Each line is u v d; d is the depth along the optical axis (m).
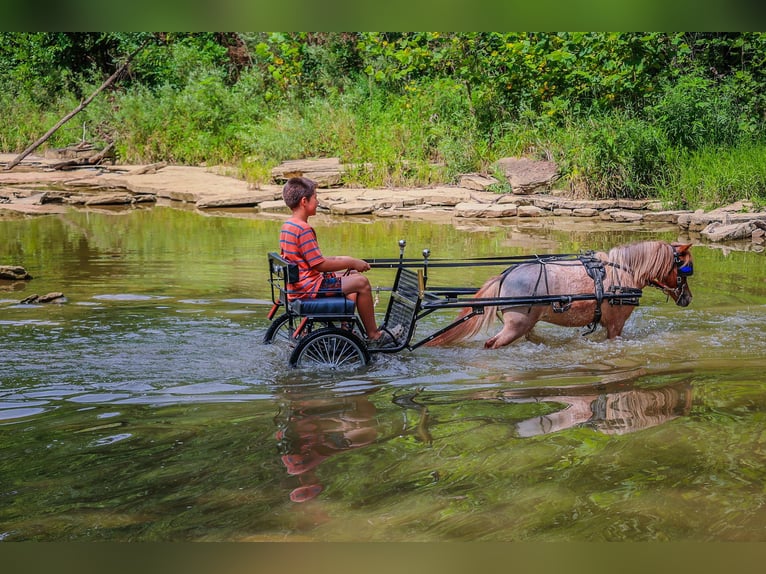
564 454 4.59
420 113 21.77
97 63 32.81
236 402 5.64
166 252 11.98
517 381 6.18
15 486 4.23
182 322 7.87
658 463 4.45
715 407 5.42
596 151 17.23
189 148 24.42
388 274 10.34
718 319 8.20
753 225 13.49
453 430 5.02
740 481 4.20
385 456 4.60
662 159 17.31
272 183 20.02
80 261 11.25
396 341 6.97
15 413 5.39
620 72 19.03
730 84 19.42
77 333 7.44
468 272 10.25
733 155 16.41
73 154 25.41
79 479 4.31
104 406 5.54
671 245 7.79
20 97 29.45
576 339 7.57
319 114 23.12
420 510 3.92
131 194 19.80
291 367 6.52
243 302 8.71
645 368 6.53
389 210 16.70
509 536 3.66
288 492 4.13
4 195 18.92
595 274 7.36
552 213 16.50
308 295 6.73
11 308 8.42
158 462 4.54
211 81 25.61
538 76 20.47
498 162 18.72
